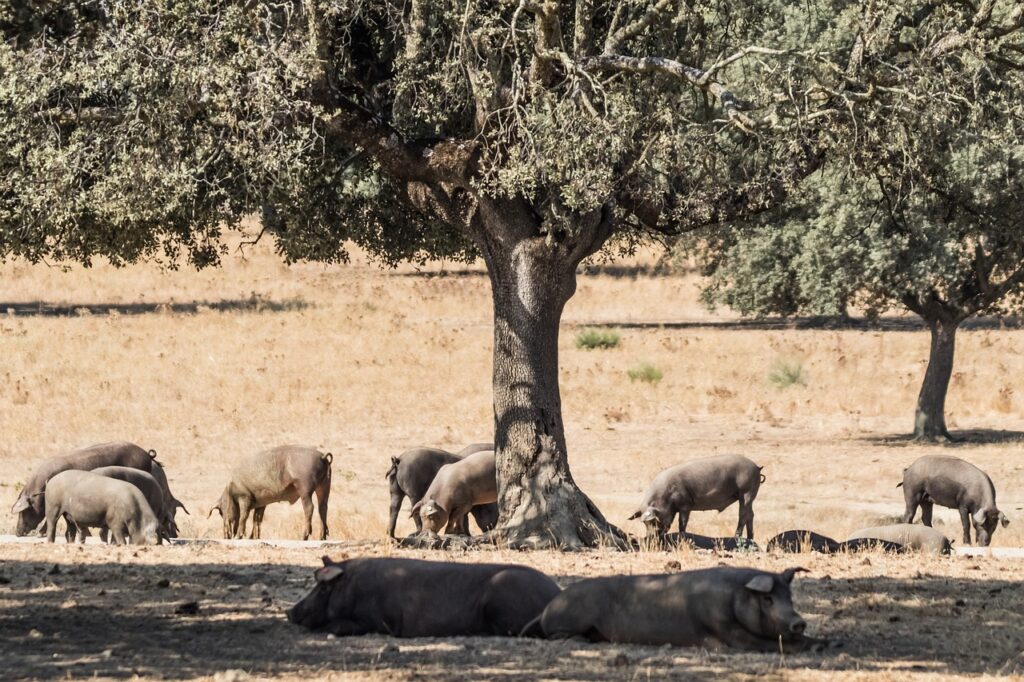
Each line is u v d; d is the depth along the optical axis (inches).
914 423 5383.9
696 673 1332.4
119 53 2369.6
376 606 1583.4
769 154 2647.6
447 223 2940.5
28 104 2381.9
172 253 2928.2
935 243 4606.3
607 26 2765.7
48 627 1601.9
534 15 2632.9
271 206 2847.0
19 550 2378.2
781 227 5295.3
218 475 4500.5
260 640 1530.5
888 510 3924.7
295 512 3868.1
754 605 1455.5
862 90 2529.5
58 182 2443.4
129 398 6053.2
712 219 2741.1
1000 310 5221.5
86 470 2915.8
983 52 2476.6
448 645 1491.1
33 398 5905.5
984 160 3548.2
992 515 3191.4
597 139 2394.2
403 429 5541.3
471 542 2731.3
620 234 3240.7
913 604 1888.5
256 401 6048.2
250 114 2482.8
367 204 3043.8
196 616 1695.4
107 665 1364.4
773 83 2389.3
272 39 2433.6
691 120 2672.2
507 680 1295.5
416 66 2581.2
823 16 3486.7
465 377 6796.3
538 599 1568.7
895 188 3026.6
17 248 2768.2
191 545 2554.1
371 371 6884.8
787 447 5128.0
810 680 1311.5
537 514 2711.6
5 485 4141.2
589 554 2513.5
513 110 2551.7
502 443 2765.7
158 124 2440.9
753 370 6953.7
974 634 1676.9
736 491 3038.9
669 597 1488.7
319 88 2534.5
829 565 2319.1
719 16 2721.5
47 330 7869.1
